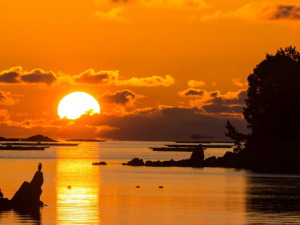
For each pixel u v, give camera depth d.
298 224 115.56
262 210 134.25
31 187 139.25
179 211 132.50
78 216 125.25
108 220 120.62
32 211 131.38
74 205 142.25
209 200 153.12
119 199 155.00
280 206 141.38
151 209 136.00
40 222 117.88
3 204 136.12
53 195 164.62
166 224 116.25
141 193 170.62
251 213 129.50
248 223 116.94
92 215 126.69
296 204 144.88
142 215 127.06
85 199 154.88
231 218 122.94
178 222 118.25
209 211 132.75
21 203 138.62
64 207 138.38
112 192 173.50
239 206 141.00
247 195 164.75
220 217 124.25
